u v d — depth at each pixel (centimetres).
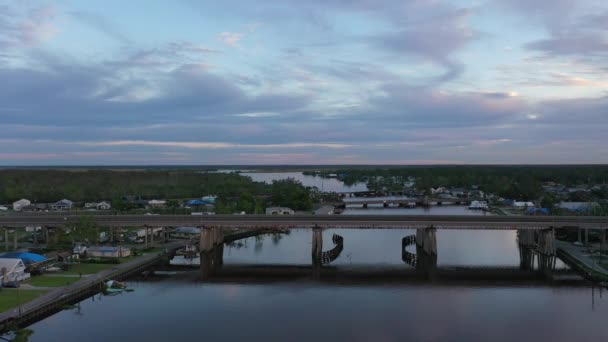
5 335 7325
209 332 7738
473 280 11206
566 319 8394
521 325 8119
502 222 13850
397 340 7444
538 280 11194
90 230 13475
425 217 15000
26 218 14850
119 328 7906
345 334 7681
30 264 10694
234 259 13962
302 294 9969
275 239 18038
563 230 16425
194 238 16388
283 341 7381
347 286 10638
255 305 9194
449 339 7506
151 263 12700
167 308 8988
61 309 8825
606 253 13362
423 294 9956
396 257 14250
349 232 19900
